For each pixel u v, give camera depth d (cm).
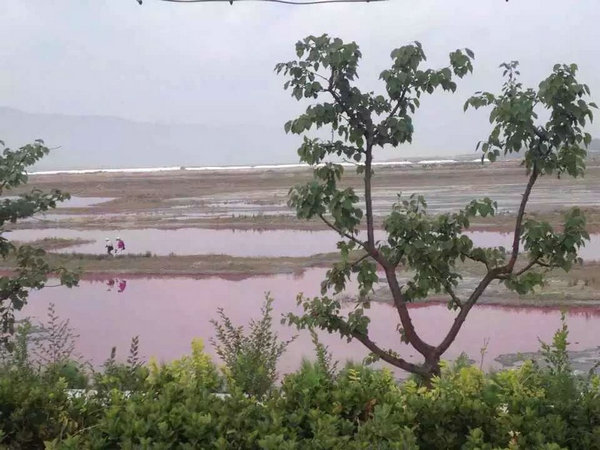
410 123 568
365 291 583
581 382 518
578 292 1802
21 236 3700
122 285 2198
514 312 1627
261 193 6706
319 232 3553
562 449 360
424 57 557
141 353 1348
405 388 475
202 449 382
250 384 553
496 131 535
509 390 454
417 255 566
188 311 1773
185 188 8056
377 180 7762
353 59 548
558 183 6556
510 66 537
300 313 1689
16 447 428
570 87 509
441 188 6188
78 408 447
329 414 429
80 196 7275
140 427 393
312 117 549
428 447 407
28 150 710
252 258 2656
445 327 1486
